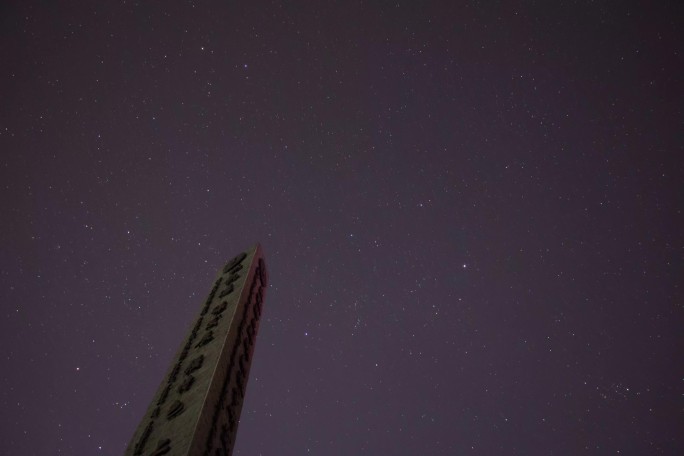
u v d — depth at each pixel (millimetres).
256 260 20875
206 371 13555
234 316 16219
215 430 12031
